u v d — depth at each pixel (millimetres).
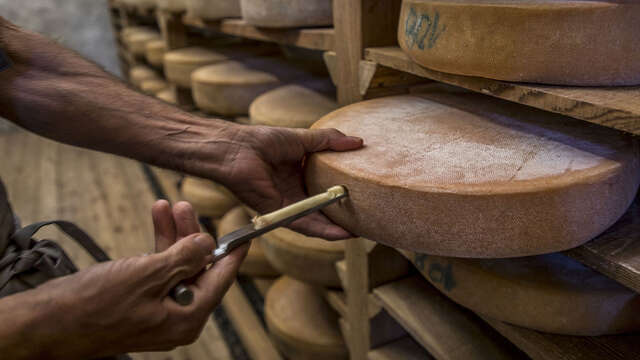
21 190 2873
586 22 517
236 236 554
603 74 535
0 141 3834
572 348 646
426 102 816
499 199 489
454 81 658
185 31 2465
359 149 627
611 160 539
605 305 609
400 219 536
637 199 639
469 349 847
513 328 694
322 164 610
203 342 1574
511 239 507
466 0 594
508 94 583
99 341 476
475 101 808
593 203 510
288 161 734
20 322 439
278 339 1426
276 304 1491
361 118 747
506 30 552
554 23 527
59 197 2734
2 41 628
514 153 574
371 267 1020
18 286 572
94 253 687
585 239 526
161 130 708
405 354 1104
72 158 3365
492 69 579
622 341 651
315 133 639
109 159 3283
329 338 1328
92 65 715
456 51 607
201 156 713
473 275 682
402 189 519
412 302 976
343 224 615
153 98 742
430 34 645
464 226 508
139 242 2207
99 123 681
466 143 616
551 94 533
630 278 491
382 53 834
